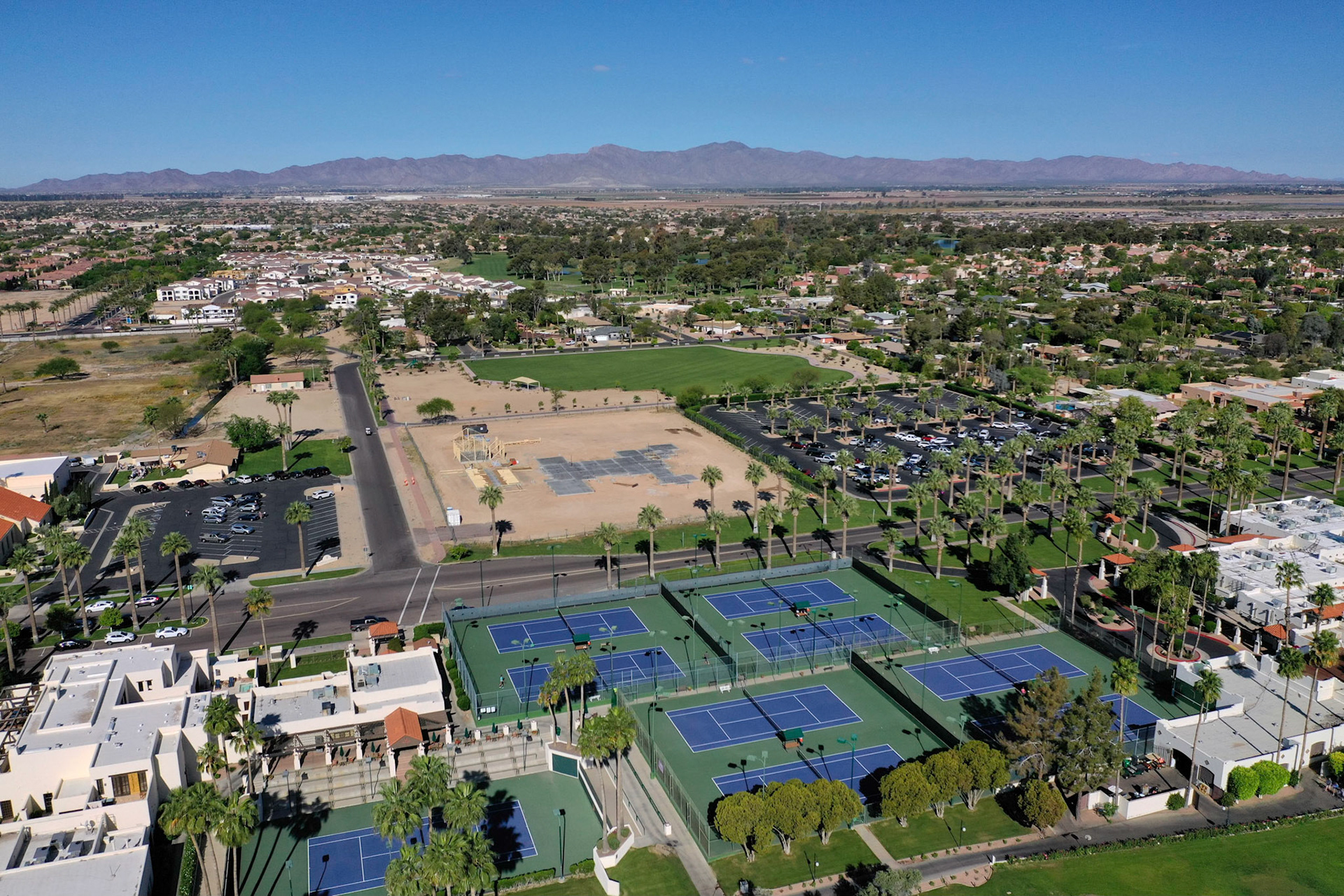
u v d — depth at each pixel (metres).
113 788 97.94
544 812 102.62
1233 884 90.00
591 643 143.00
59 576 161.88
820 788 95.44
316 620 147.12
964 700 125.44
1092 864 92.62
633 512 199.38
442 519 193.38
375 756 111.06
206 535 182.00
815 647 141.88
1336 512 183.38
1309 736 109.00
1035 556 176.25
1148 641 141.12
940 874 91.31
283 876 91.44
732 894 88.81
